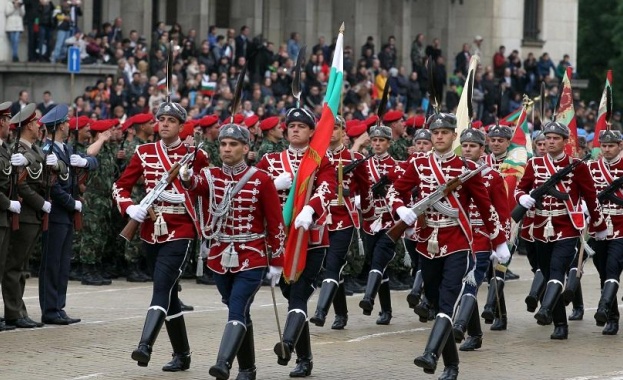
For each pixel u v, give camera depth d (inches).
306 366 718.5
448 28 2411.4
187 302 995.3
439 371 741.3
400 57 2354.8
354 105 1779.0
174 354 720.3
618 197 896.9
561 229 852.6
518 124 960.9
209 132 1118.4
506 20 2448.3
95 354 764.0
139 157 713.6
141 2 1946.4
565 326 868.0
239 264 669.9
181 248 698.8
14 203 810.2
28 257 855.1
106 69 1638.8
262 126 1096.2
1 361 740.0
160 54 1697.8
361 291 1082.1
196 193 676.1
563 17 2539.4
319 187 705.0
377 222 845.2
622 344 853.8
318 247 714.2
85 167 882.8
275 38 2222.0
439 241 695.1
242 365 687.7
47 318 864.3
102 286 1078.4
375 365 756.6
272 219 671.1
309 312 960.9
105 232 1087.0
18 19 1626.5
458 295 688.4
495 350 820.6
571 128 976.9
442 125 699.4
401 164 906.7
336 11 2287.2
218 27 2161.7
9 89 1612.9
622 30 2775.6
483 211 705.6
